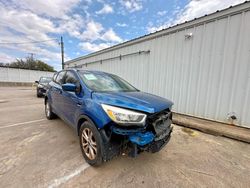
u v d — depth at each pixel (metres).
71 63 13.55
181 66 5.31
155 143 2.21
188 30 5.05
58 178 2.02
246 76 4.02
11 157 2.51
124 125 1.96
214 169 2.37
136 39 6.78
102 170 2.23
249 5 3.80
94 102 2.27
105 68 8.89
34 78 25.70
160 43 5.88
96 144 2.15
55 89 4.02
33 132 3.66
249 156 2.79
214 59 4.54
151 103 2.25
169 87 5.71
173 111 5.66
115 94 2.46
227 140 3.46
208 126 4.07
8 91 14.67
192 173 2.25
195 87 5.01
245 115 4.09
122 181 2.01
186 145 3.17
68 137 3.38
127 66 7.37
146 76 6.49
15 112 5.79
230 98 4.31
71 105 2.93
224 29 4.29
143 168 2.32
